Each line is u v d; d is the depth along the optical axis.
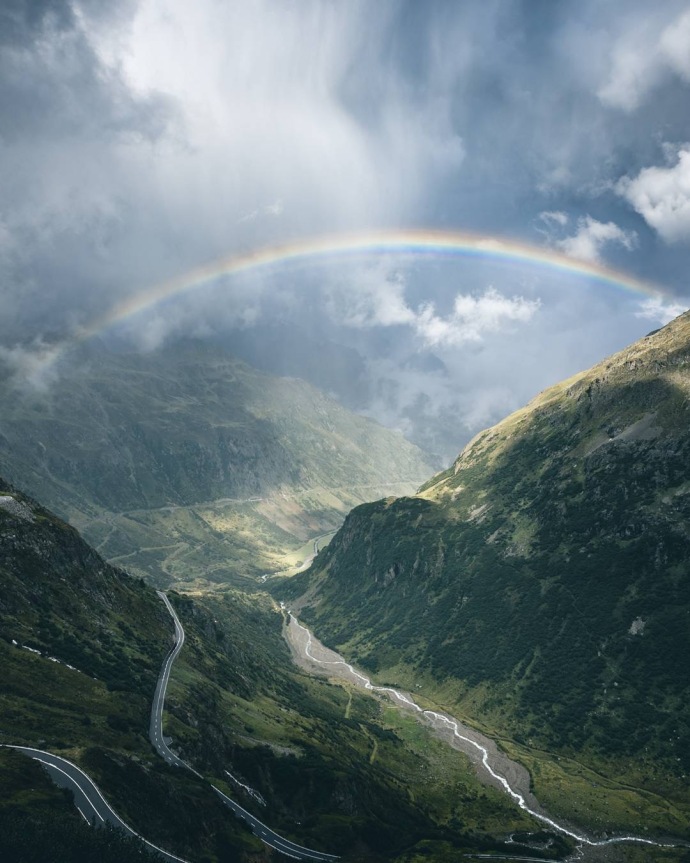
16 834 123.00
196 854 150.38
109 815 141.50
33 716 178.12
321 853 184.88
